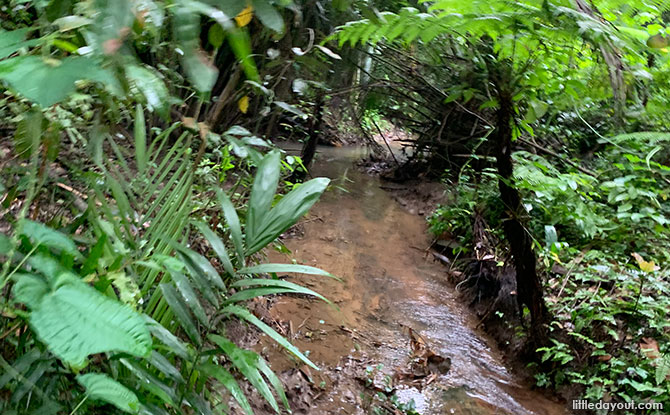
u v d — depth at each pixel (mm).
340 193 6340
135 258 1366
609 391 2523
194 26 640
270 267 1489
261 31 1951
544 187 2902
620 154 3344
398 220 5566
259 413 2176
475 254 4129
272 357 2682
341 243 4629
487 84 2607
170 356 1454
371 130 7520
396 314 3500
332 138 9617
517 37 2074
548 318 2877
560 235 3514
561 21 1771
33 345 1119
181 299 1321
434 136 6172
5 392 989
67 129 1262
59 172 1540
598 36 1663
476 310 3666
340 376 2684
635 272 2967
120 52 720
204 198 2506
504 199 2723
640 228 3137
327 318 3264
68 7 789
